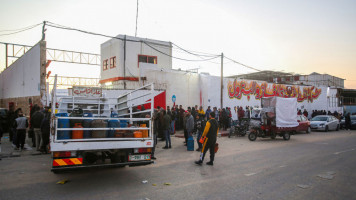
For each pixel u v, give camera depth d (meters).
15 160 8.75
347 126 23.30
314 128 21.42
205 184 6.01
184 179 6.43
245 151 10.88
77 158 5.55
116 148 5.89
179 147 11.95
